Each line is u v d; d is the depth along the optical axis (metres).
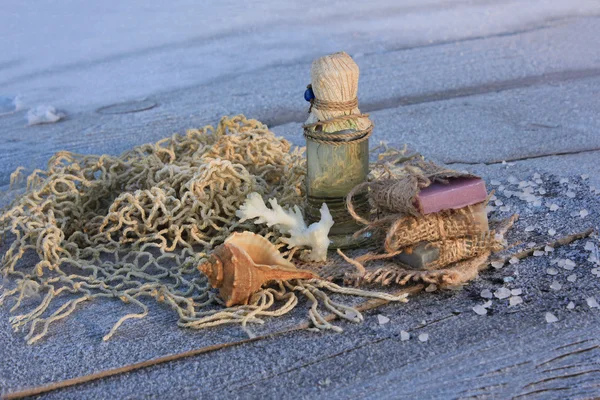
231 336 0.79
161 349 0.78
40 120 1.38
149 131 1.31
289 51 1.84
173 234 0.92
